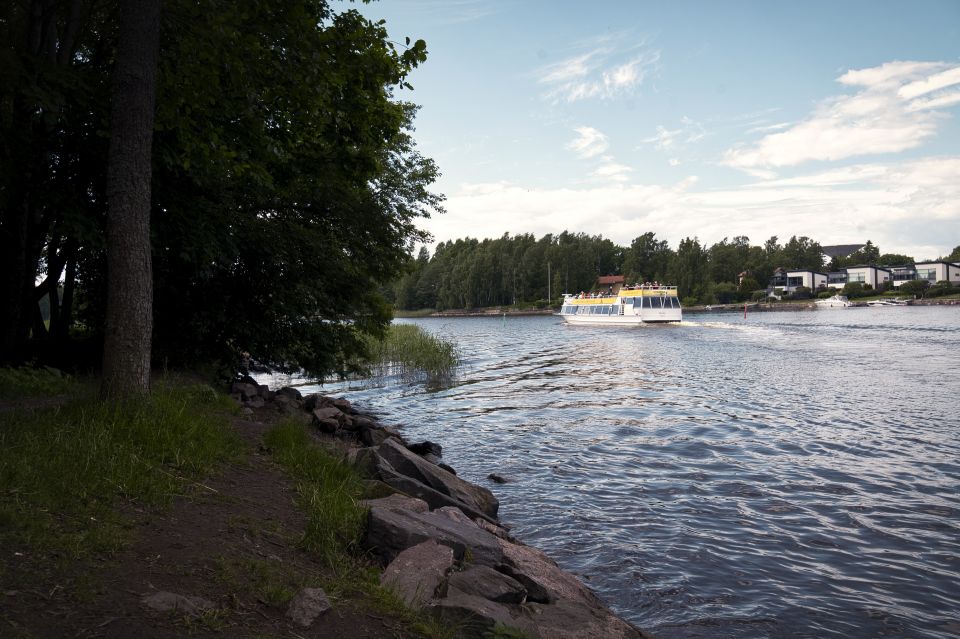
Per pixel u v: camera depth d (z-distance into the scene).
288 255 14.80
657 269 166.38
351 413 16.03
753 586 6.91
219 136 10.91
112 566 3.88
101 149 11.02
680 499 9.90
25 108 10.48
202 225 12.31
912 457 12.21
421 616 4.22
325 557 5.00
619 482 10.88
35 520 4.17
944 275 133.12
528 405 19.59
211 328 14.77
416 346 30.77
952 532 8.41
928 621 6.16
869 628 6.04
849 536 8.32
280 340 15.62
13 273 12.09
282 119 11.55
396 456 8.67
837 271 146.38
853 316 75.88
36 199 10.49
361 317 17.72
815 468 11.56
